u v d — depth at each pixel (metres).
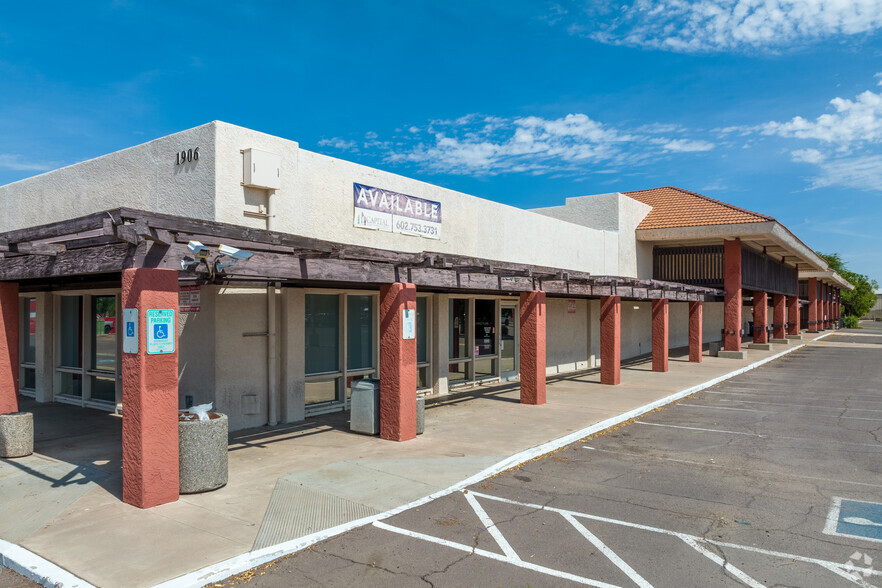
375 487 7.06
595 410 12.23
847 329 61.50
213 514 6.10
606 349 16.19
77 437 9.60
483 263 10.57
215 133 9.15
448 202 13.95
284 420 10.55
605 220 22.70
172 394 6.46
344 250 8.07
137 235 6.05
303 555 5.26
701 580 4.87
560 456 8.84
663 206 25.72
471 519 6.16
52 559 5.03
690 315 22.47
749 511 6.51
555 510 6.47
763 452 9.16
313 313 11.43
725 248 24.09
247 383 10.05
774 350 29.14
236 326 9.85
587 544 5.57
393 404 9.38
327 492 6.85
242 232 6.79
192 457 6.70
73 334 12.69
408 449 8.84
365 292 12.01
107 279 10.44
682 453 9.07
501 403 13.05
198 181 9.39
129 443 6.35
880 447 9.51
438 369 14.04
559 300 19.28
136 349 6.22
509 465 8.17
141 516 6.02
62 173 12.27
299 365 10.77
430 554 5.31
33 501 6.48
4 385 8.60
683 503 6.75
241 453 8.53
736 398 14.65
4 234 7.67
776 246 28.25
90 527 5.72
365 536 5.69
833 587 4.76
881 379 18.59
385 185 12.20
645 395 14.31
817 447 9.49
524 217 16.94
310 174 10.58
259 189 9.74
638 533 5.85
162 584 4.57
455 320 15.10
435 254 9.59
